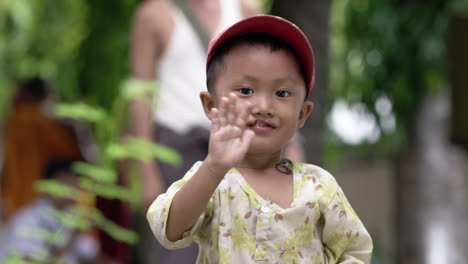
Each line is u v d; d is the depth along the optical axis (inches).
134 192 208.5
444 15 371.9
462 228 402.6
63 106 203.5
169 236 111.3
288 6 268.5
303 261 113.8
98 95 336.8
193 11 211.9
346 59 379.2
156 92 209.2
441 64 375.6
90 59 341.7
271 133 114.3
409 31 373.1
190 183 108.5
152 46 212.8
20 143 327.3
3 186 328.5
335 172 423.5
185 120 208.2
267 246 112.7
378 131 387.5
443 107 399.9
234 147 106.9
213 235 114.0
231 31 114.8
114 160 213.9
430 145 401.4
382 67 376.5
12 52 368.2
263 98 114.0
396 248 410.0
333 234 116.3
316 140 267.0
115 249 240.5
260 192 114.7
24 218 249.0
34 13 360.8
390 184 445.1
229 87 114.7
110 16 339.0
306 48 115.0
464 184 406.9
